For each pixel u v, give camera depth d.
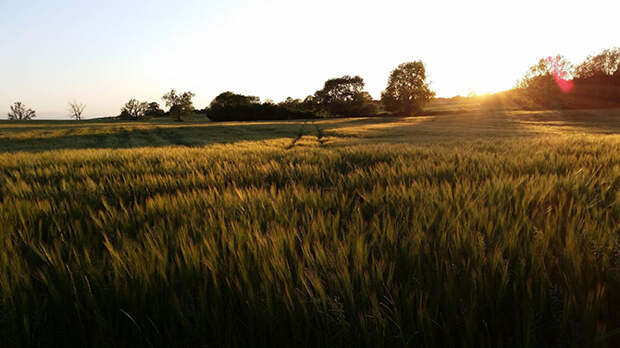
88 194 3.61
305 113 97.19
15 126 62.06
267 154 8.45
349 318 1.27
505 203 2.61
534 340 1.20
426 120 67.19
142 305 1.39
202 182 4.35
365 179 4.24
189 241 1.85
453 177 4.17
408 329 1.24
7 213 2.59
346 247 1.74
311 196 3.07
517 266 1.54
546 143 9.68
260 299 1.34
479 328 1.28
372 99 120.44
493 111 80.69
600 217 2.21
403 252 1.69
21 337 1.34
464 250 1.70
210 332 1.28
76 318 1.42
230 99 117.50
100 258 1.82
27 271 1.65
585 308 1.22
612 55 85.56
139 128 52.31
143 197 3.74
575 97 82.31
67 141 36.16
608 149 7.05
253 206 2.61
